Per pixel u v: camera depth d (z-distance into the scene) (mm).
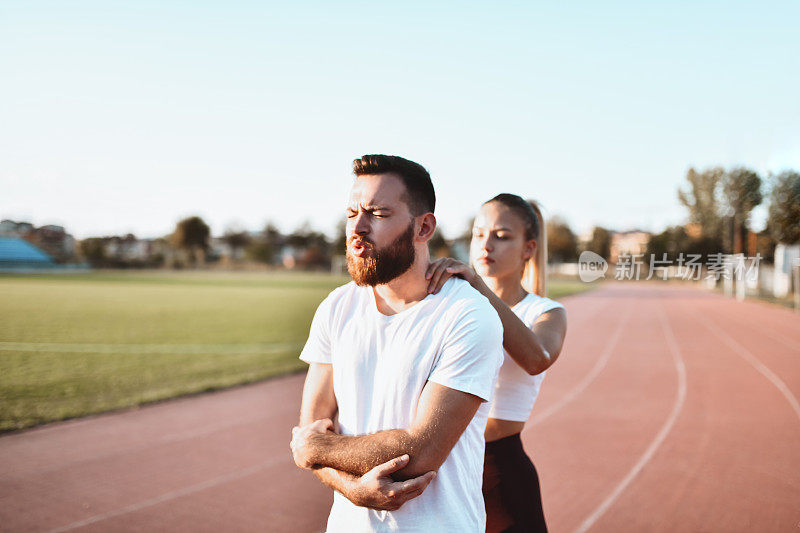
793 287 33438
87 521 4016
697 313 23594
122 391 8109
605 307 26844
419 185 1435
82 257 71938
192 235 97000
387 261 1397
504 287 2312
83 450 5527
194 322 17531
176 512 4168
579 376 9688
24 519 4035
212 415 6902
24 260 66438
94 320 17422
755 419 6840
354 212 1432
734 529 3898
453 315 1394
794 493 4523
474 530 1419
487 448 2104
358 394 1467
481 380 1361
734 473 4977
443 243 72250
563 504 4324
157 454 5438
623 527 3932
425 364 1387
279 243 111000
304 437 1485
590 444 5828
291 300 27156
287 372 9688
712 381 9250
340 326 1568
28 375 9258
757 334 16203
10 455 5359
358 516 1413
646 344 14031
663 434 6199
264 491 4570
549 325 2105
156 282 41438
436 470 1337
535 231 2334
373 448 1350
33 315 18469
